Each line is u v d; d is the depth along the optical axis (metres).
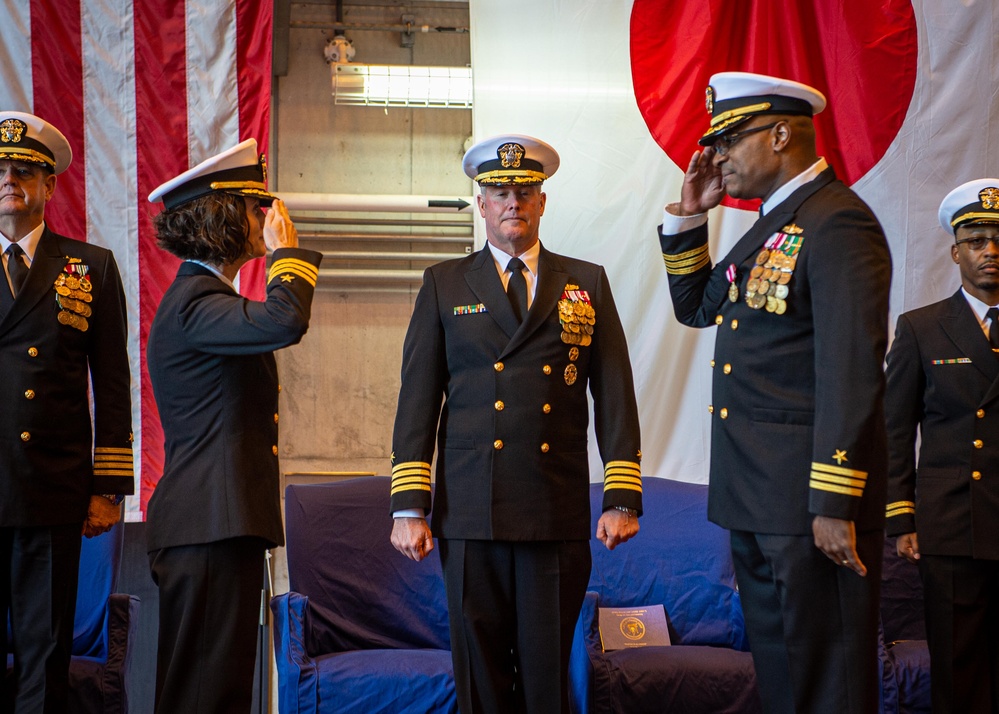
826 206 2.28
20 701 2.74
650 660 3.12
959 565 3.21
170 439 2.54
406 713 3.05
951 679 3.21
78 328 2.87
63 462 2.81
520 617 2.62
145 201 4.03
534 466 2.61
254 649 2.49
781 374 2.31
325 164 4.66
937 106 4.15
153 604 4.28
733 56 4.18
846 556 2.13
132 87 4.04
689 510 3.67
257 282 4.05
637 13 4.18
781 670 2.33
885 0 4.17
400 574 3.61
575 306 2.74
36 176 2.88
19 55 3.99
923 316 3.42
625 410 2.74
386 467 4.56
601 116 4.16
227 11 4.08
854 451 2.12
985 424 3.24
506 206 2.75
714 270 2.55
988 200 3.32
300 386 4.55
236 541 2.45
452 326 2.73
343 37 4.64
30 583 2.78
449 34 4.75
